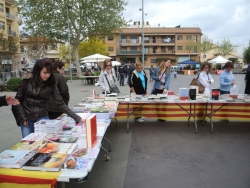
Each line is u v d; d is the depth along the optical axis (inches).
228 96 202.8
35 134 104.3
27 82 109.5
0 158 77.2
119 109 234.5
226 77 224.1
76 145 91.7
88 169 72.6
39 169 72.1
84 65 1796.3
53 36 960.3
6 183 71.7
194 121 215.6
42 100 113.5
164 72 229.3
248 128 212.5
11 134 205.3
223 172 129.4
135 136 194.1
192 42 2107.5
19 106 110.6
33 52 1064.8
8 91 556.7
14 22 1480.1
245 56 1708.9
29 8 897.5
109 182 120.7
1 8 1310.3
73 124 123.4
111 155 155.6
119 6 948.6
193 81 235.9
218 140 181.3
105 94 219.8
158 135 195.6
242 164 139.2
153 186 116.0
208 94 219.6
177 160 146.1
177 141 180.2
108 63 221.5
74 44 998.4
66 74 1201.4
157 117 238.4
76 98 417.4
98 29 942.4
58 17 908.6
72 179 69.0
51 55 1812.3
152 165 139.6
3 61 844.0
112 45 2068.2
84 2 888.9
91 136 90.9
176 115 236.2
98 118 134.3
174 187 114.6
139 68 228.1
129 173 130.1
